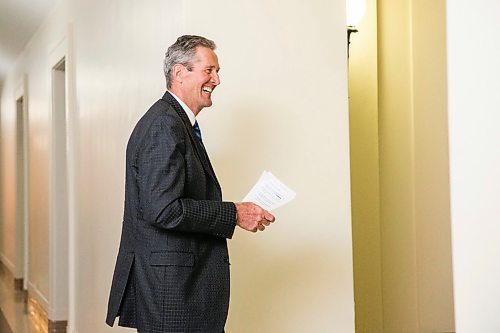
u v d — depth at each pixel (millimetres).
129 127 3926
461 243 1408
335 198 3393
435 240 4758
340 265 3383
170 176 2348
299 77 3361
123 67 4145
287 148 3328
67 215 6273
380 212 4773
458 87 1410
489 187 1401
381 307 4746
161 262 2395
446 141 4762
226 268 2523
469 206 1408
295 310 3311
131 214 2535
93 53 5020
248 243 3268
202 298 2432
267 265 3287
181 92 2566
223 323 2500
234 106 3258
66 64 5902
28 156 8711
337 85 3420
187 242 2424
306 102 3363
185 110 2572
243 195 3246
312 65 3385
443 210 4777
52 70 6684
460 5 1405
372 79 4723
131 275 2537
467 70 1403
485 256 1409
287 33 3352
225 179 3225
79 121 5527
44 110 7234
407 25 4789
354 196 4707
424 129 4750
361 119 4715
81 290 5332
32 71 8250
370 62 4727
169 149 2355
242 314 3240
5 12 7168
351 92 4703
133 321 2551
